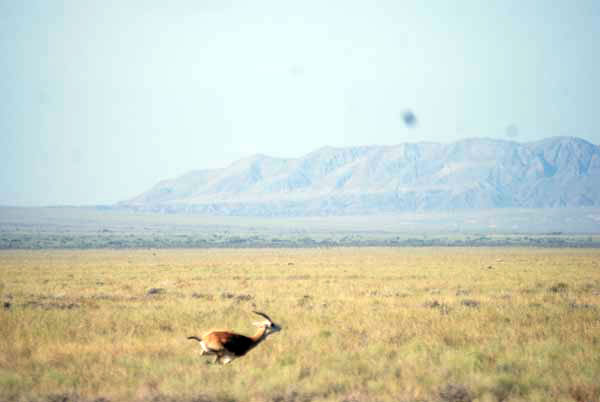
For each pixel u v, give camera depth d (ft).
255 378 190.39
